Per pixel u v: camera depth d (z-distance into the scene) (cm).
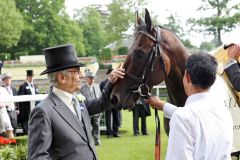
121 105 361
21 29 5375
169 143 215
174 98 384
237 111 388
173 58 370
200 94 224
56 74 265
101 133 1081
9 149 491
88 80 893
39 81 2403
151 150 809
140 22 379
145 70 362
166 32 377
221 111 225
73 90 270
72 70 266
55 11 5894
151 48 363
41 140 245
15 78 3030
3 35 5203
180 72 371
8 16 5200
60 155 254
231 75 371
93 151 268
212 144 216
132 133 1061
